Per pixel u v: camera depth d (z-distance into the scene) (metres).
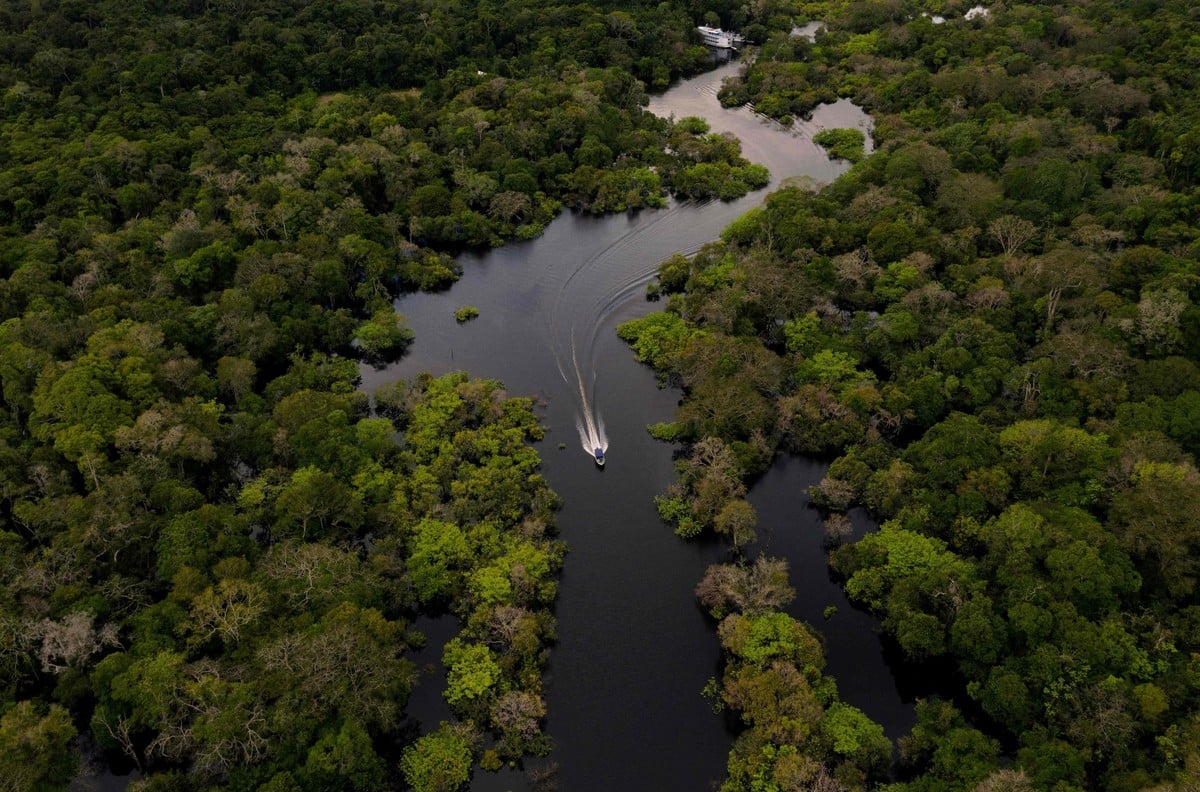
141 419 104.69
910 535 98.19
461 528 103.88
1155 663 81.38
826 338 128.62
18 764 72.88
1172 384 107.25
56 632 81.62
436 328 143.88
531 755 83.56
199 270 136.50
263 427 111.88
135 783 75.94
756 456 112.75
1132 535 89.44
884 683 89.62
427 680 90.31
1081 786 72.81
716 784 81.44
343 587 90.69
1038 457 101.75
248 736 75.50
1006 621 86.00
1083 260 130.50
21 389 111.19
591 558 103.81
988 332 122.31
